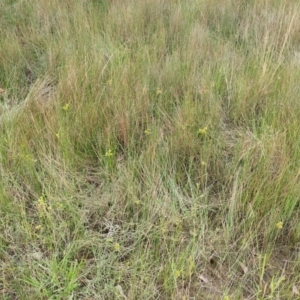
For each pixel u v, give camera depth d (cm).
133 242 235
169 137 293
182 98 345
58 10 493
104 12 505
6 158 273
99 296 204
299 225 234
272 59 393
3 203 240
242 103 330
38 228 230
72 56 379
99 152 288
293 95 329
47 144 287
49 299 198
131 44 431
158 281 213
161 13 500
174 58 390
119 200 253
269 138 281
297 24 450
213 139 297
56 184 249
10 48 414
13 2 527
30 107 318
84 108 309
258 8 509
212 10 506
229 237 234
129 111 306
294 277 216
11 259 220
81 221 235
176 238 227
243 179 256
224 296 200
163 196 251
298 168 259
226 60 386
